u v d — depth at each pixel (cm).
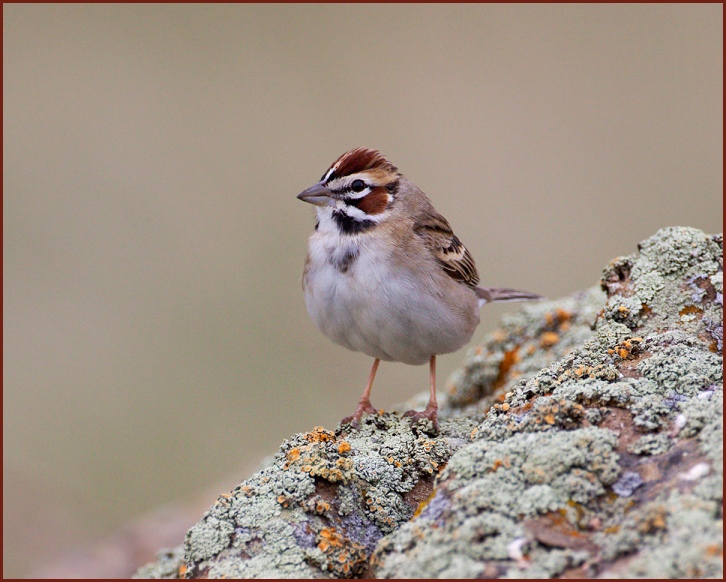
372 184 1161
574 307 1320
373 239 1143
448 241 1243
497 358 1312
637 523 609
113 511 1791
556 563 602
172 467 1877
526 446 714
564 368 859
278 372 2070
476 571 607
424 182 2466
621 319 945
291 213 2389
